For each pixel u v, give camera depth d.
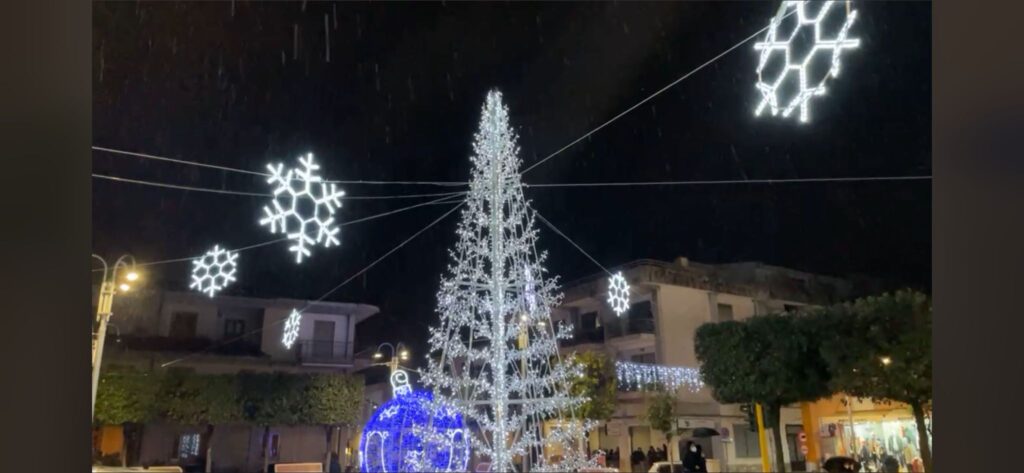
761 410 13.48
